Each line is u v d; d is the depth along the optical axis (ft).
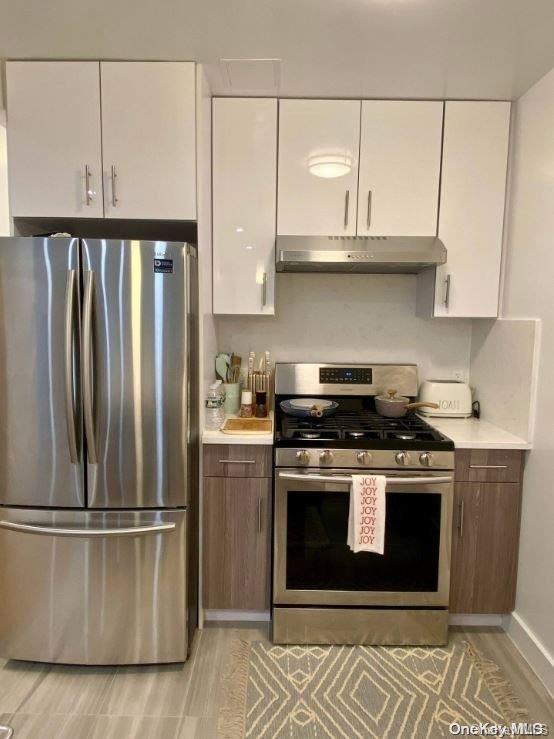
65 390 5.52
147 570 5.82
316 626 6.39
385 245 6.77
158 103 6.05
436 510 6.21
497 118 6.81
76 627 5.89
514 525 6.48
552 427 5.80
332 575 6.33
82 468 5.64
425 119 6.80
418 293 8.05
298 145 6.81
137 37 5.43
